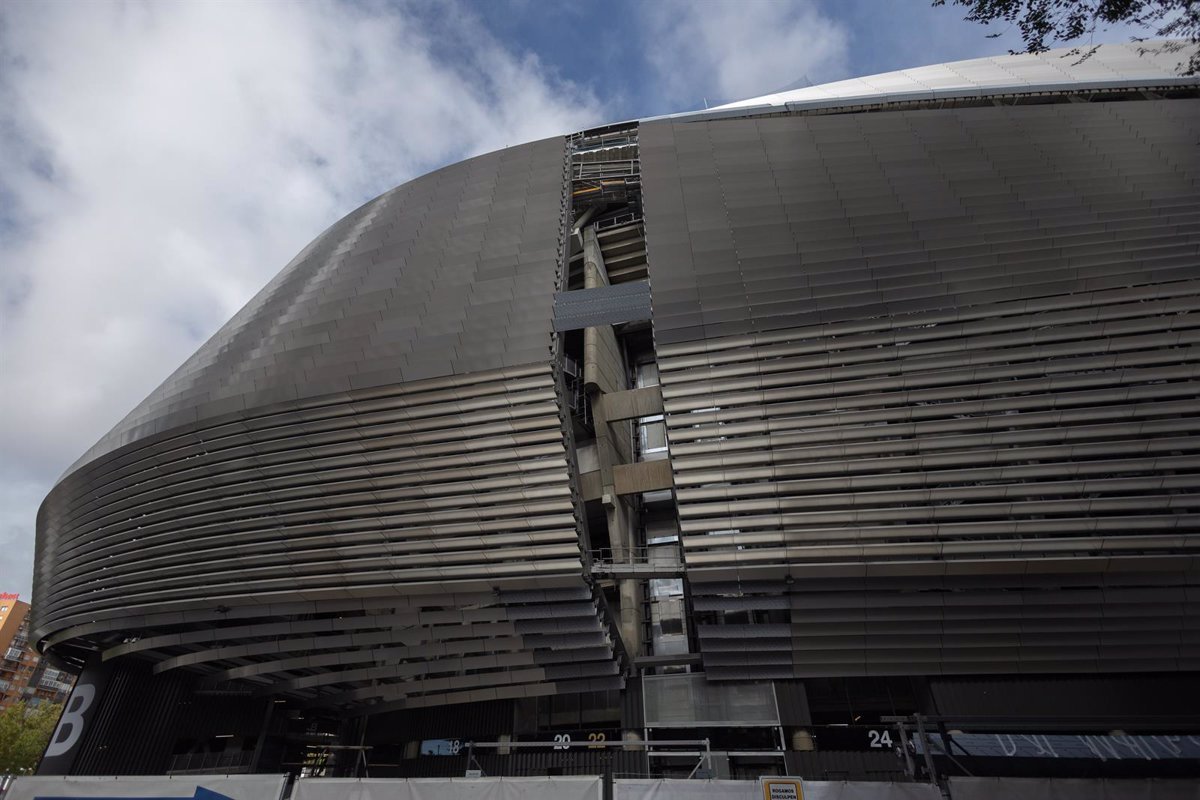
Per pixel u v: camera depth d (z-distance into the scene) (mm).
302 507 24312
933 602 21844
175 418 26641
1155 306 21156
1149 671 21641
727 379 23391
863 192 26891
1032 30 13008
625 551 29438
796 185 27969
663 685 25938
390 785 9266
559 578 22578
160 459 26422
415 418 24312
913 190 26484
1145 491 20000
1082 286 21969
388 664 26047
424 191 35375
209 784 9500
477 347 24984
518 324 25562
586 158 39062
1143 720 12391
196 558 25281
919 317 22562
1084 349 21109
